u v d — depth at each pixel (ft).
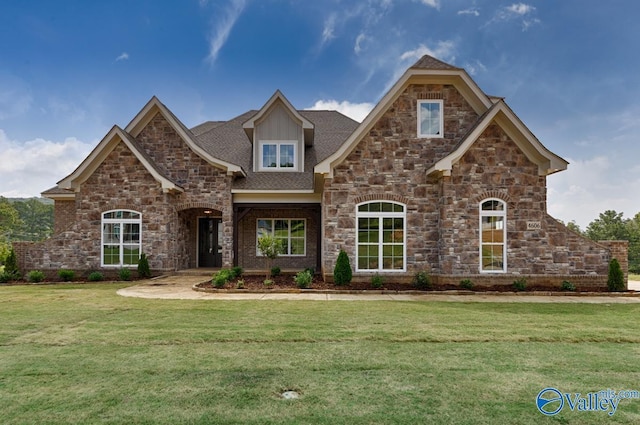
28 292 37.42
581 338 20.98
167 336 20.83
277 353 18.08
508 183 41.70
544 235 41.60
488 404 13.04
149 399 13.23
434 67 43.06
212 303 31.07
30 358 17.34
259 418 11.95
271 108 58.85
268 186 54.49
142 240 51.47
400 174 43.70
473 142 41.32
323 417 12.03
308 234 60.80
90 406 12.71
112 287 41.24
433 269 42.96
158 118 54.65
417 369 16.16
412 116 44.16
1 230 197.36
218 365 16.46
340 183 43.65
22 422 11.70
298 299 33.50
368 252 43.29
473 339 20.62
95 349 18.62
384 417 12.07
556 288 39.99
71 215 63.16
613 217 142.31
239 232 60.59
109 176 51.85
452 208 41.47
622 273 38.93
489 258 41.47
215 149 62.85
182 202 53.78
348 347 19.06
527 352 18.58
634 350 19.03
